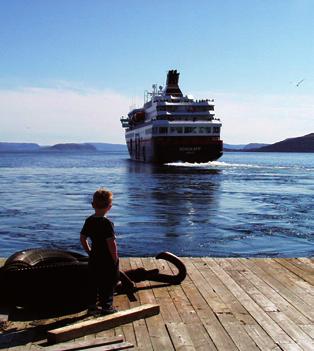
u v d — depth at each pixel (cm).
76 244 1656
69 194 3469
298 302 671
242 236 1825
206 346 514
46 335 544
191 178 5191
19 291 629
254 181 4825
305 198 3219
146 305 616
